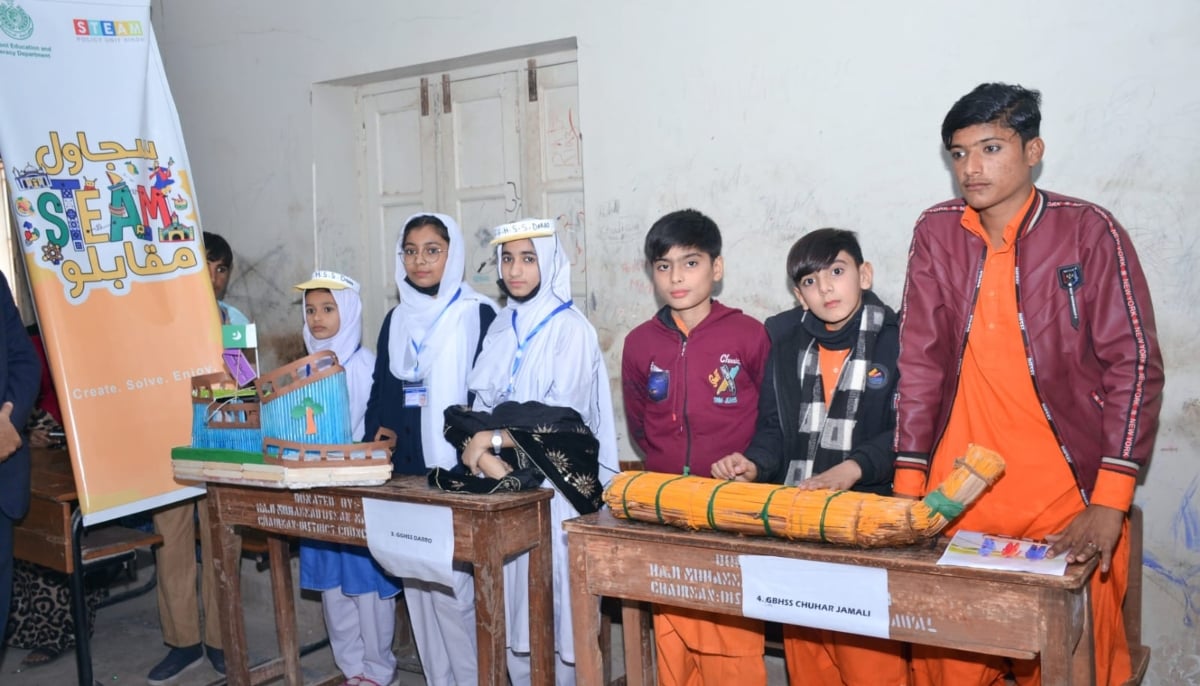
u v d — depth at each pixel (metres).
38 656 3.67
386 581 3.11
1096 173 2.74
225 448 2.76
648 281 3.49
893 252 3.05
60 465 3.41
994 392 2.13
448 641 2.91
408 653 3.58
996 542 1.92
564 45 3.77
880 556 1.88
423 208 4.35
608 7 3.52
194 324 3.22
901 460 2.19
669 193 3.44
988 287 2.12
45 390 3.71
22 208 2.91
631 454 3.60
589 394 2.75
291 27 4.39
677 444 2.62
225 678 3.38
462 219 4.23
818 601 1.96
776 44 3.21
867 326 2.35
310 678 3.44
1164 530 2.72
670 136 3.42
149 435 3.08
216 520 3.00
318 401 2.59
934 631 1.85
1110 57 2.70
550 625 2.59
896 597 1.88
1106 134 2.72
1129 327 1.96
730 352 2.58
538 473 2.53
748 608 2.04
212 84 4.66
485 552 2.42
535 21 3.70
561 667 2.82
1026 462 2.12
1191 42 2.60
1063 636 1.73
